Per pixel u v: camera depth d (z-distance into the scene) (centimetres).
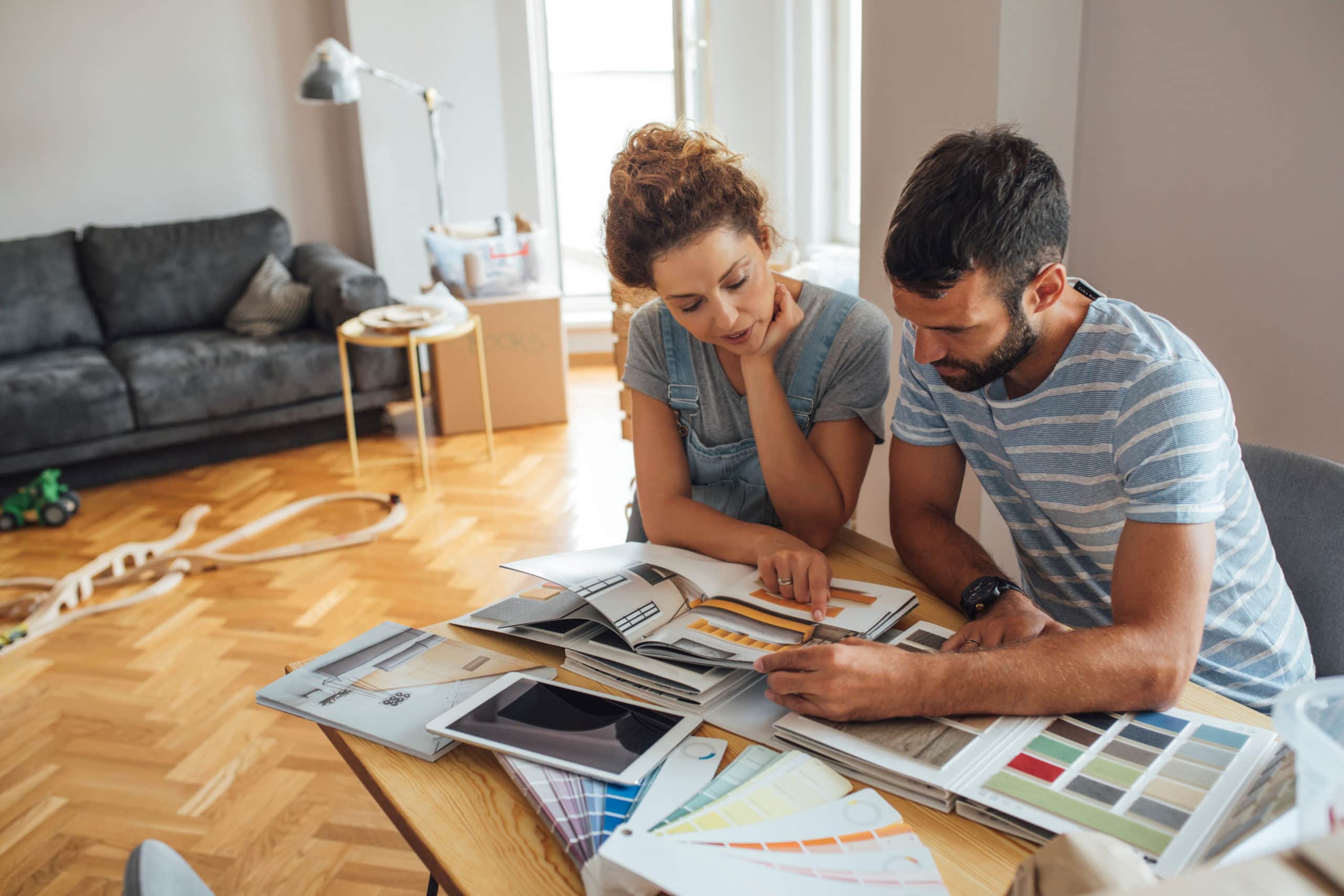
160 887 64
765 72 407
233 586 301
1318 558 123
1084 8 186
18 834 196
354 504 364
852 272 371
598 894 74
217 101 486
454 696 103
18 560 330
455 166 505
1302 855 41
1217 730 87
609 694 102
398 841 192
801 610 112
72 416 377
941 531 126
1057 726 89
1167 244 184
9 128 454
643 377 144
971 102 191
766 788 82
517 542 327
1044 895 57
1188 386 100
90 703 242
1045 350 110
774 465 133
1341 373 163
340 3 479
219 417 404
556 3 509
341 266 437
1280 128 163
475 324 392
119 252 439
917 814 82
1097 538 115
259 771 214
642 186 115
